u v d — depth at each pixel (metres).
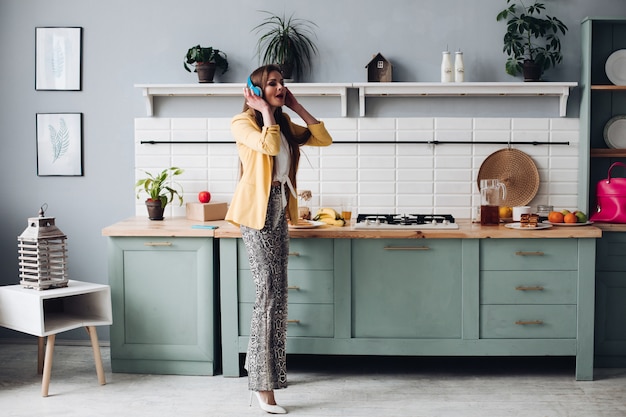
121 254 3.96
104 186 4.59
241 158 3.49
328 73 4.45
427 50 4.41
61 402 3.56
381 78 4.33
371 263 3.87
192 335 3.96
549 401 3.54
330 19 4.43
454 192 4.44
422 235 3.81
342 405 3.51
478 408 3.45
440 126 4.41
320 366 4.18
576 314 3.84
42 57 4.56
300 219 4.18
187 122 4.52
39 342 4.03
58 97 4.58
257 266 3.50
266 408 3.41
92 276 4.64
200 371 4.00
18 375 4.01
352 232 3.82
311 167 4.48
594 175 4.42
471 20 4.38
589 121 4.23
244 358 4.38
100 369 3.83
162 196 4.30
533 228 3.84
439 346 3.88
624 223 4.03
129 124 4.55
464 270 3.84
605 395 3.63
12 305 3.79
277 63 4.35
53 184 4.62
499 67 4.39
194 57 4.29
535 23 4.22
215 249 3.99
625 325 4.03
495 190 4.07
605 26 4.34
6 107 4.61
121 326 4.00
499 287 3.85
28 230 3.83
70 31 4.54
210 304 3.94
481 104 4.41
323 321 3.90
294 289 3.90
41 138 4.59
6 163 4.63
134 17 4.52
